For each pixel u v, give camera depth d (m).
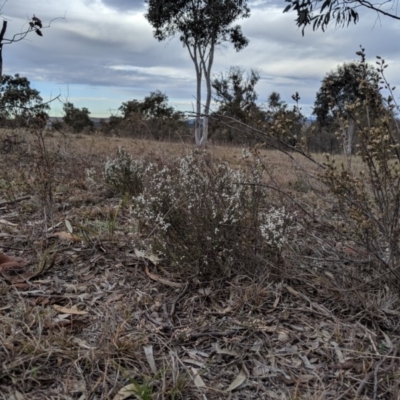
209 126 15.48
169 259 2.84
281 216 2.78
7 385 1.70
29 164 5.27
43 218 3.65
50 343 1.94
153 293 2.55
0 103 7.00
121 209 4.12
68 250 3.07
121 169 4.88
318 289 2.56
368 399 1.72
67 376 1.78
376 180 2.46
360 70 2.56
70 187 4.80
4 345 1.88
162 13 22.81
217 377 1.84
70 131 10.48
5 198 4.25
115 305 2.37
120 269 2.83
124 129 14.60
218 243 2.73
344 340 2.11
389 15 2.60
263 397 1.73
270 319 2.31
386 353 2.01
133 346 1.97
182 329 2.17
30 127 5.86
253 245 2.80
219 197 2.86
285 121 2.63
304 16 3.09
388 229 2.46
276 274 2.70
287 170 6.33
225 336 2.12
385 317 2.28
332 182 2.49
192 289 2.61
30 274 2.67
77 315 2.25
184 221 2.79
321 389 1.77
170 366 1.86
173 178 3.30
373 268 2.64
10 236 3.27
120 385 1.75
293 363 1.95
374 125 2.51
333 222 3.26
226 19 23.19
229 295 2.56
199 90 24.22
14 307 2.25
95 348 1.92
